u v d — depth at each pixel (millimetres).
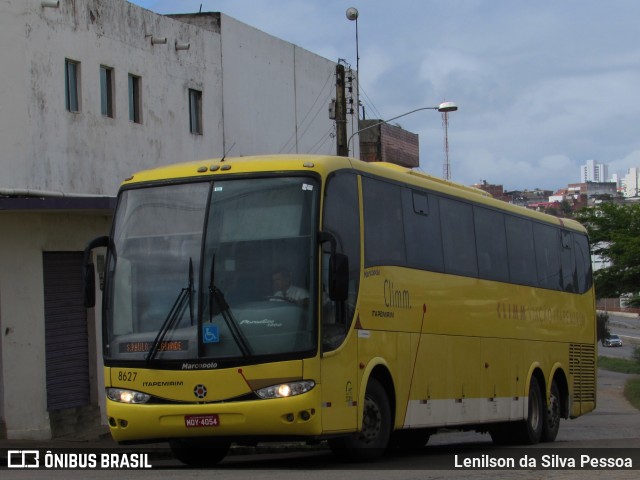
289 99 35969
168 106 27906
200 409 11812
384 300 13758
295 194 12273
